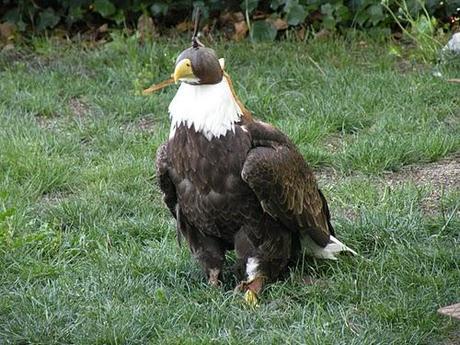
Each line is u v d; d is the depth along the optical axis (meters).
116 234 11.70
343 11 17.55
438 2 17.38
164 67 16.59
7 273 10.78
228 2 18.34
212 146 9.69
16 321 9.77
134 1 18.28
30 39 18.25
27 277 10.69
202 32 18.08
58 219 12.09
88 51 17.55
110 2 18.19
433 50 16.53
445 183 12.85
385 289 10.18
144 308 9.91
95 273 10.69
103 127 14.67
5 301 10.14
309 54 16.89
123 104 15.38
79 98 16.05
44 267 10.81
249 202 9.87
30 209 12.26
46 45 17.75
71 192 12.99
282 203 9.88
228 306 10.02
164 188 10.19
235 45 17.31
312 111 14.84
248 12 17.69
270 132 9.95
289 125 14.25
